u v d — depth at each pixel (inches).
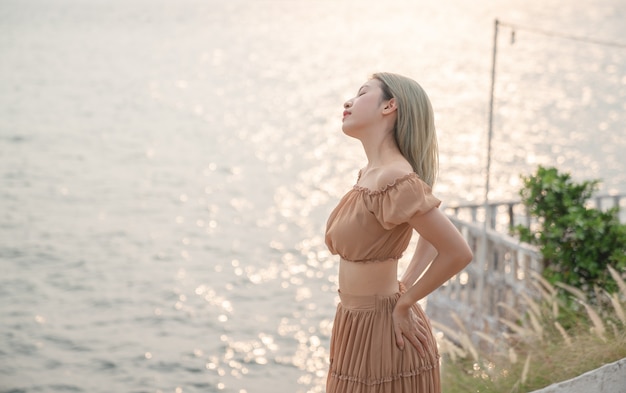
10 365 937.5
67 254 1365.7
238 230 1519.4
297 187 1878.7
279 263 1311.5
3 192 1817.2
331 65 4441.4
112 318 1083.3
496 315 370.3
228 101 3361.2
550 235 316.2
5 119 2871.6
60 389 874.8
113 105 3280.0
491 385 204.5
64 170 2070.6
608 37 4943.4
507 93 3100.4
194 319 1071.6
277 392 850.8
